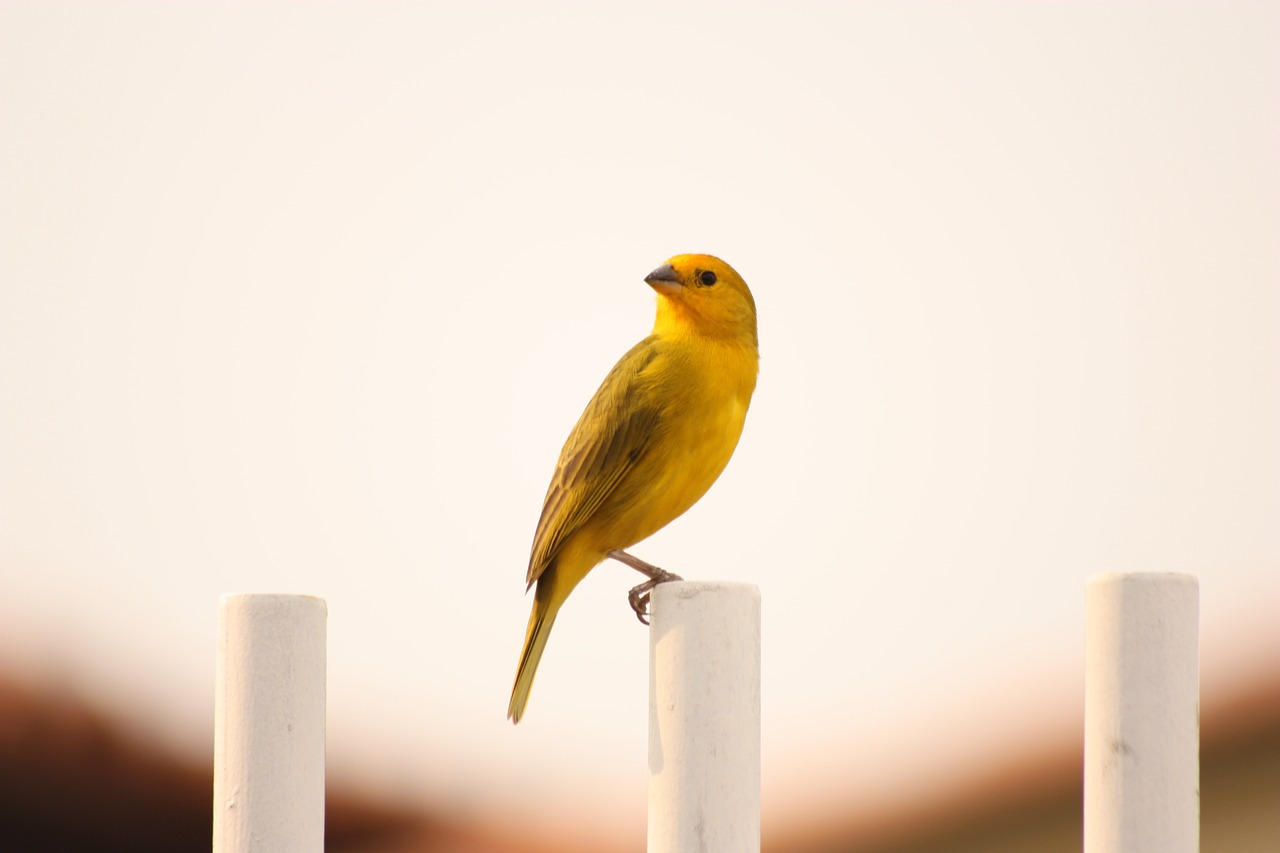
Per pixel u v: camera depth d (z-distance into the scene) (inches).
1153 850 263.6
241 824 270.4
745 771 283.7
